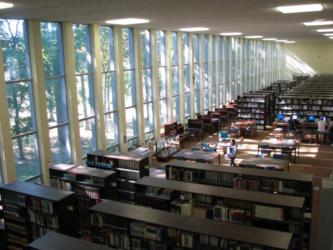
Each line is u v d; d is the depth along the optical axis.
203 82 18.61
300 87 21.34
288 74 34.62
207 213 6.16
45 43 9.55
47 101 9.65
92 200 7.71
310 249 6.87
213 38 19.58
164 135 14.27
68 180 8.09
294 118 15.10
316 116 15.80
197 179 7.64
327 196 7.89
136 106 13.35
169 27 13.16
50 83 9.74
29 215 6.79
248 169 7.50
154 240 5.35
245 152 13.52
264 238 4.68
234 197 6.04
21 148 8.98
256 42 27.72
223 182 7.43
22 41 8.89
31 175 9.31
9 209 7.02
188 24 11.94
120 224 5.62
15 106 8.79
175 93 16.31
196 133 15.75
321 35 21.19
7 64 8.55
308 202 6.62
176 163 8.05
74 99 10.29
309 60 33.47
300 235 5.66
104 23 10.81
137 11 7.82
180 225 5.14
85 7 6.91
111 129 12.23
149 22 10.80
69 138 10.42
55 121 9.98
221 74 20.95
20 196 6.81
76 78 10.49
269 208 5.74
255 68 27.91
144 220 5.34
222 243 4.86
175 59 16.05
